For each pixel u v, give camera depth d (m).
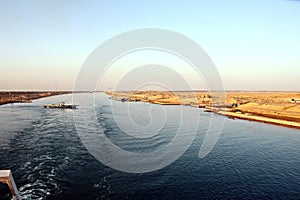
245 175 23.38
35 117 62.38
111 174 22.78
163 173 23.41
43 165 25.05
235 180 22.08
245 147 34.75
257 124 58.38
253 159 28.78
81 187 19.97
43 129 44.66
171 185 20.62
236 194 19.22
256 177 22.91
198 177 22.59
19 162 25.98
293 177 23.08
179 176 22.72
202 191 19.59
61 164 25.38
